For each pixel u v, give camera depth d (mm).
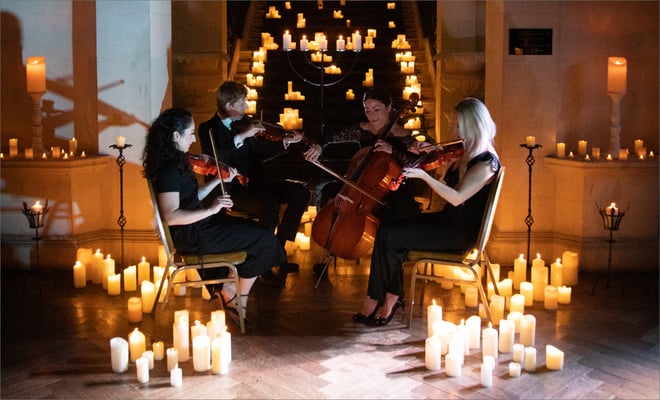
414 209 5621
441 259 4867
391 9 11992
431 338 4320
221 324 4641
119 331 4879
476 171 4645
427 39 10531
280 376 4234
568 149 6504
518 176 6359
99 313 5211
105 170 6363
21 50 6410
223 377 4223
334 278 6004
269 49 10875
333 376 4234
